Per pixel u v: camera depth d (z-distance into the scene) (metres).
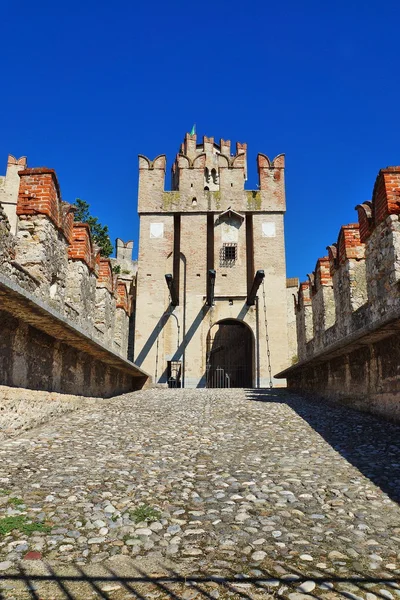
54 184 11.70
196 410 11.55
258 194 30.41
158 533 4.02
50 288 11.77
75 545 3.76
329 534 4.01
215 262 29.42
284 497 4.93
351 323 13.20
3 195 27.44
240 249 29.72
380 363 9.93
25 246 11.04
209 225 30.92
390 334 9.12
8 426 7.55
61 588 3.11
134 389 20.53
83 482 5.34
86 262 15.52
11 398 7.72
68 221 13.15
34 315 7.79
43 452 6.71
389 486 5.25
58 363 10.31
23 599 2.96
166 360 27.97
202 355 27.91
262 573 3.32
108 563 3.47
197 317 28.53
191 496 4.96
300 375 18.56
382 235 10.66
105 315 19.75
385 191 10.37
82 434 8.14
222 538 3.92
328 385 14.20
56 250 12.11
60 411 10.17
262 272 22.73
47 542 3.79
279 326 28.33
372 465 6.12
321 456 6.70
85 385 12.48
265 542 3.85
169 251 29.59
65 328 8.86
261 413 10.97
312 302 18.83
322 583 3.18
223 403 13.08
